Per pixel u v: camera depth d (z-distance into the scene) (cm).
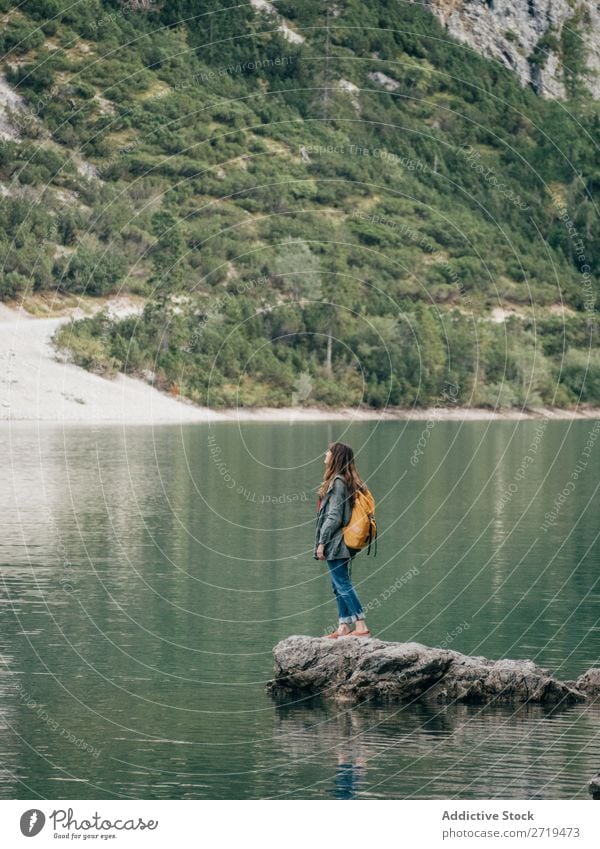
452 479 3112
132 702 971
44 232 7156
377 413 7444
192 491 2659
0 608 1337
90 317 6606
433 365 7825
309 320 7600
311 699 988
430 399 7712
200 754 847
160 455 3662
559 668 1079
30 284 6562
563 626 1265
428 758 839
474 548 1869
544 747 862
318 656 1009
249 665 1096
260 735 888
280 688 1007
